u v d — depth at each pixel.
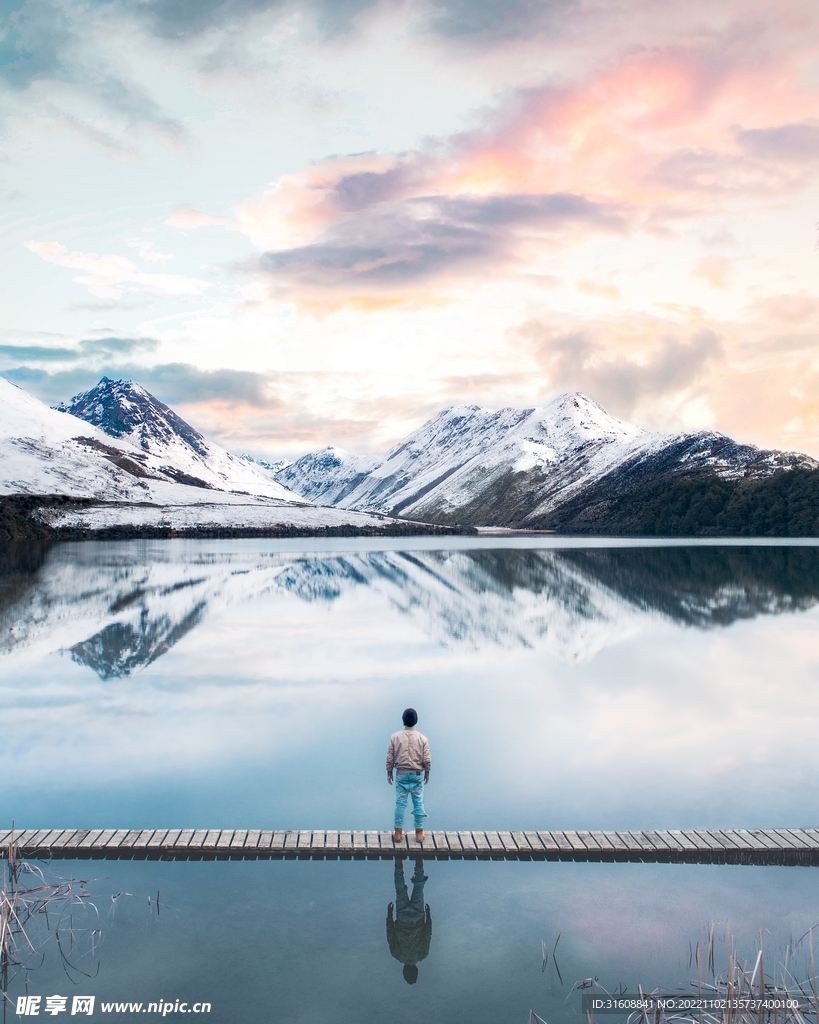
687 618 27.39
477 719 14.39
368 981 6.39
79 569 49.88
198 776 11.33
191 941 7.00
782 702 15.62
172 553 69.88
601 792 10.70
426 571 49.41
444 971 6.55
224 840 9.02
